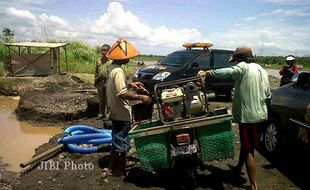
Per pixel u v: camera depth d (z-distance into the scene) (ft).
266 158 21.39
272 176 18.66
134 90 17.90
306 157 18.62
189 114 16.57
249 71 15.74
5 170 21.33
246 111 15.74
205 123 15.90
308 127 17.53
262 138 22.85
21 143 27.66
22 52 66.59
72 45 86.69
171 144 16.11
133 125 17.78
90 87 50.70
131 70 76.59
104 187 16.99
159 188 16.80
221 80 40.27
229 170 18.95
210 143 16.08
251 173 16.02
